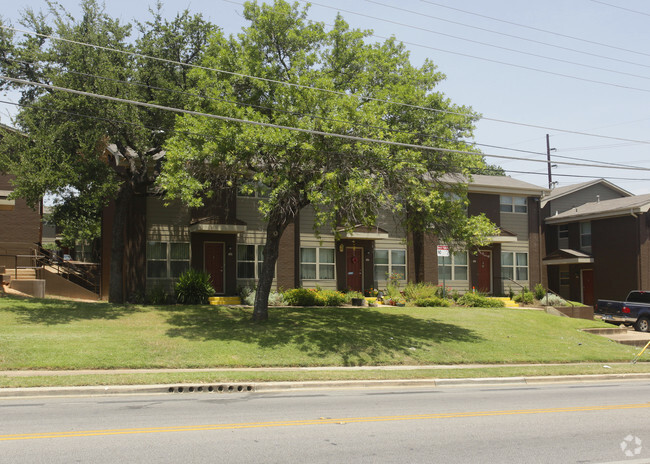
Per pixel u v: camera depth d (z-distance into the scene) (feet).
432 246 101.76
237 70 60.80
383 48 64.34
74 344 49.42
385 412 32.71
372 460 22.35
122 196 76.18
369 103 56.54
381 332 62.95
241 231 82.69
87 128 65.05
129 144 71.05
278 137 52.31
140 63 71.61
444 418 31.14
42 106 65.67
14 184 60.13
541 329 74.74
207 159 59.41
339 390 41.98
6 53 68.44
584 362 59.11
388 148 54.90
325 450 23.70
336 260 94.32
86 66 64.44
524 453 23.93
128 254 81.25
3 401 35.12
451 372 49.11
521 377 48.85
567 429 28.78
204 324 62.13
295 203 58.65
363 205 54.95
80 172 64.39
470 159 61.87
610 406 35.96
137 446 23.73
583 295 119.55
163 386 39.58
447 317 76.95
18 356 44.83
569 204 129.39
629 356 63.05
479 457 23.16
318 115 55.11
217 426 27.99
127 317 64.69
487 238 67.15
